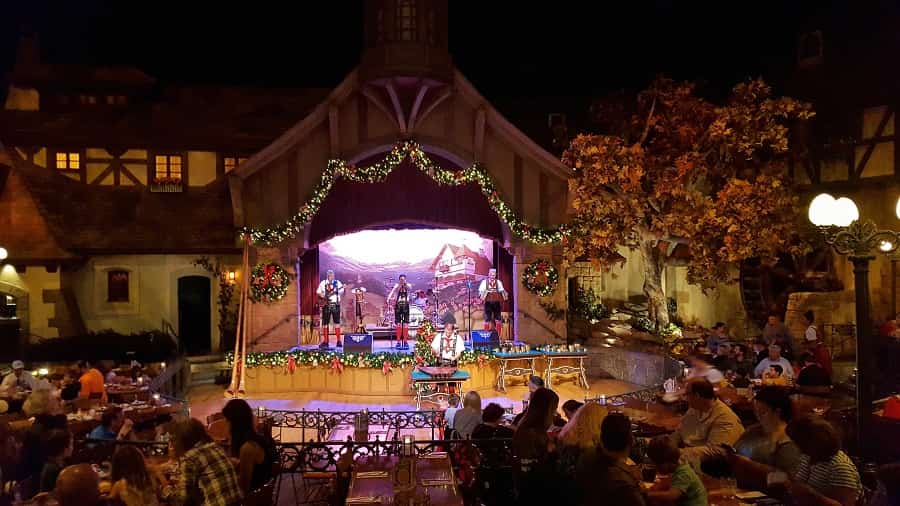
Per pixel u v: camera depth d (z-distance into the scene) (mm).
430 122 20250
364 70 19094
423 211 20406
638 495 4992
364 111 20109
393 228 22141
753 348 16859
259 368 18844
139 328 23719
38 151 23891
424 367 16516
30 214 22438
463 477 8188
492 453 7855
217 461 6270
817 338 18031
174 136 24438
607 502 5016
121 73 25484
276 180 20078
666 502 5680
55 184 23438
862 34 22203
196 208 23797
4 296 22594
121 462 6473
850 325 19469
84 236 22500
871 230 7449
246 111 26406
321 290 20656
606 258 21062
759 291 23578
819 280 22516
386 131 20141
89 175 24156
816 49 23484
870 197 21672
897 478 4953
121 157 24328
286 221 20016
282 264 20141
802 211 23234
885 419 8352
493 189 20469
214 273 24266
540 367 19906
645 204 20719
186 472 6168
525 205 20891
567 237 20734
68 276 22656
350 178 19984
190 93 26609
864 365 7453
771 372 12930
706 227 19875
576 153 20453
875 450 7570
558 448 6457
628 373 20328
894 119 20969
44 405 10461
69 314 22484
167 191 24109
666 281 27609
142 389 14609
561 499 6113
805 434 5586
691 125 20750
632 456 8016
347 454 8422
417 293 23125
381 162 20078
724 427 7160
